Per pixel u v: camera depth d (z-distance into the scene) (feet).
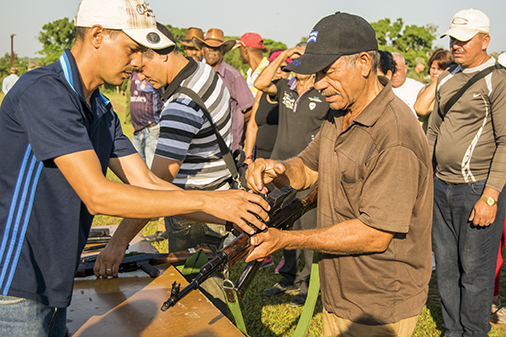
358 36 5.21
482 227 9.37
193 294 6.43
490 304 9.57
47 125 4.02
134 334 5.25
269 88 12.44
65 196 4.37
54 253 4.40
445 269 10.11
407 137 5.12
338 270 6.04
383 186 5.14
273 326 10.52
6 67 195.21
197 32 15.60
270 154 14.10
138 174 5.69
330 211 6.09
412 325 5.89
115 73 4.64
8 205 4.24
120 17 4.39
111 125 5.29
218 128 7.88
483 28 9.09
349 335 6.08
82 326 5.40
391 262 5.68
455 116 9.59
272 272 14.02
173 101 7.40
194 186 8.07
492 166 9.01
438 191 10.03
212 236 8.61
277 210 5.85
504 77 8.91
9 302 4.22
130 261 7.20
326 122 6.23
